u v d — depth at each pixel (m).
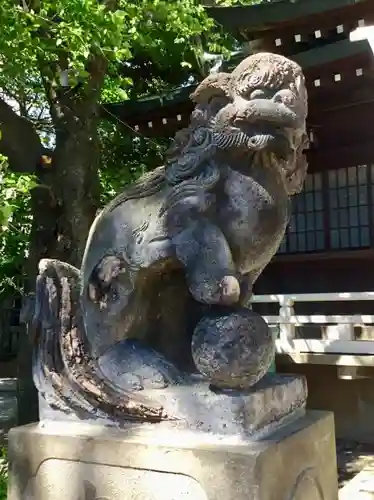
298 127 2.15
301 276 9.36
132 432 2.19
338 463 6.57
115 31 5.20
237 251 2.22
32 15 5.04
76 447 2.21
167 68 9.84
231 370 2.03
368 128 8.49
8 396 10.37
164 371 2.26
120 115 9.05
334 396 7.57
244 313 2.12
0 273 8.38
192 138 2.26
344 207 8.83
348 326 7.18
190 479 1.98
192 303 2.40
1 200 4.46
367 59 7.09
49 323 2.45
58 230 6.65
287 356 7.52
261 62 2.12
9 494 2.38
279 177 2.26
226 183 2.19
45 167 6.81
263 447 1.96
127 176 7.48
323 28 7.60
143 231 2.27
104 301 2.32
